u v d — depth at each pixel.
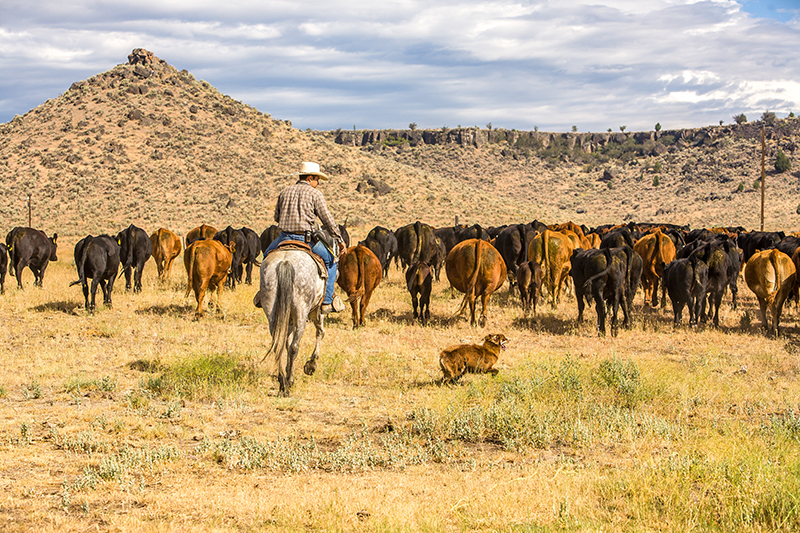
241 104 109.31
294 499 5.08
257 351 11.45
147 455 6.16
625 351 12.45
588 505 4.96
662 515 4.80
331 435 7.15
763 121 174.00
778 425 7.20
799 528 4.48
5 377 9.46
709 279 15.18
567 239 17.00
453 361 9.45
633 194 148.25
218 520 4.70
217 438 7.01
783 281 14.12
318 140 100.56
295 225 9.01
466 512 4.81
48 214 65.00
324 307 9.52
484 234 23.95
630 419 7.55
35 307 16.44
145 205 68.75
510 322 15.30
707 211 120.69
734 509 4.74
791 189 128.88
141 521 4.65
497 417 7.44
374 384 9.62
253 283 23.52
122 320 14.73
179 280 22.77
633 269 14.41
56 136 86.56
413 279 14.70
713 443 6.55
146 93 101.75
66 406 8.15
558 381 9.08
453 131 185.12
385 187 81.25
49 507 4.95
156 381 9.06
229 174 80.38
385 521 4.55
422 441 7.03
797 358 11.77
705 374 10.16
